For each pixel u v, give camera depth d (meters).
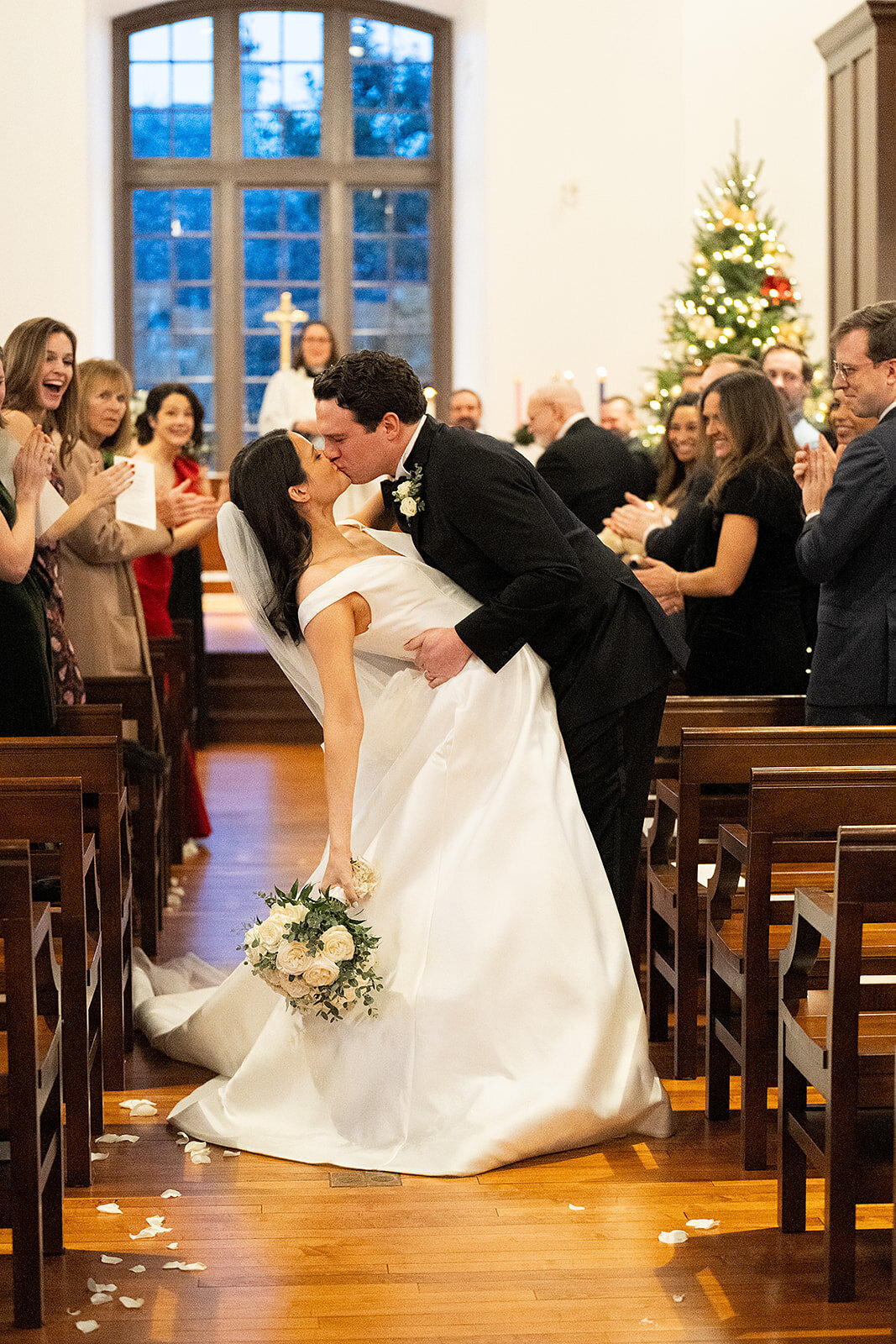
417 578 3.19
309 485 3.13
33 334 3.99
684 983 3.42
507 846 3.11
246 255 13.01
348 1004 3.04
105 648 4.72
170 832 5.74
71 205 11.19
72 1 11.11
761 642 4.12
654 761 3.58
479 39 11.62
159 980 4.07
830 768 2.82
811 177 11.25
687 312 9.69
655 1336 2.36
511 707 3.20
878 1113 2.66
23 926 2.29
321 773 7.79
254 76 12.82
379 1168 2.95
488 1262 2.59
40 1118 2.57
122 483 3.94
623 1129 3.09
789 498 4.00
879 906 2.40
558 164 11.41
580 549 3.36
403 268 13.05
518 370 11.54
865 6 9.03
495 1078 3.02
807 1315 2.42
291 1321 2.39
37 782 2.79
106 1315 2.41
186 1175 2.95
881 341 3.35
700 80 11.32
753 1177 2.93
